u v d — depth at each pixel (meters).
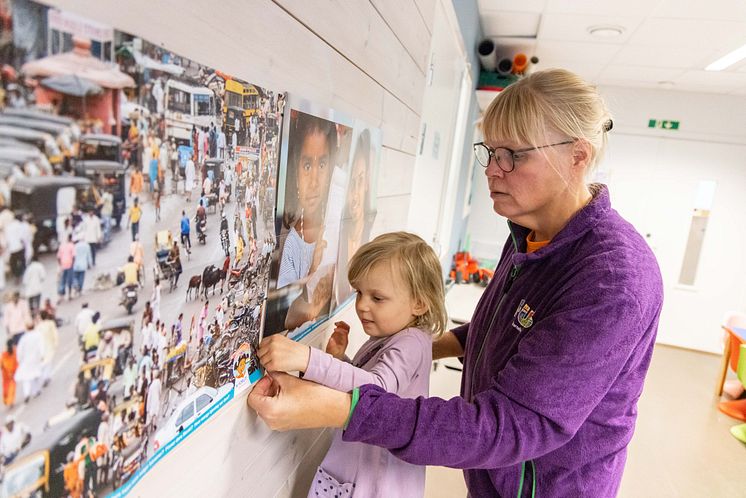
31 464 0.31
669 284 4.95
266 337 0.68
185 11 0.40
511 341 0.84
